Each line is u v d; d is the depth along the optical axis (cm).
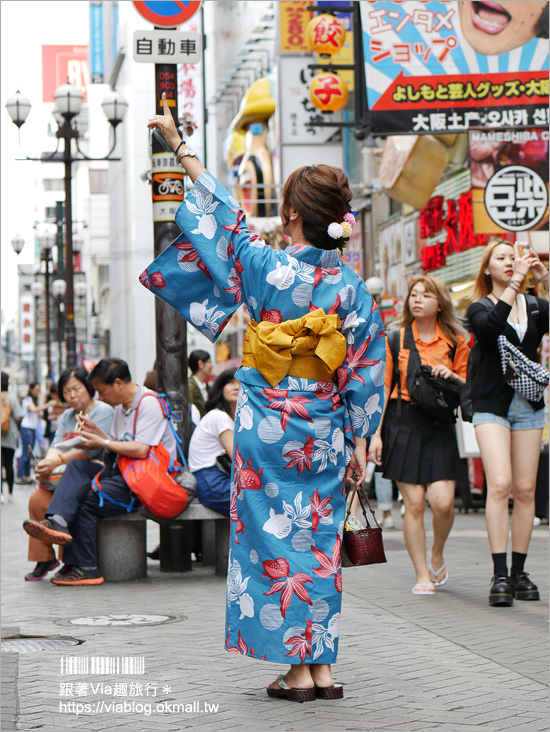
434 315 762
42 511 873
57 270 4216
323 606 440
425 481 751
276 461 441
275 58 3253
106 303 8031
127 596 767
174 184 913
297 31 2694
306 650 435
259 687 467
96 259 7838
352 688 465
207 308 463
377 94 1252
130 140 5644
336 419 452
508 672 495
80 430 833
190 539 912
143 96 5603
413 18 1248
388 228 2419
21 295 10231
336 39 1862
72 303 2398
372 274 2583
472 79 1254
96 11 6431
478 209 1249
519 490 716
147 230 5600
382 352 461
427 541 1051
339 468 454
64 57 6400
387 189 1855
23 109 1925
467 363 734
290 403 441
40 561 864
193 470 864
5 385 1927
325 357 440
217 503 855
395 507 1562
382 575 848
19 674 493
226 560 881
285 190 457
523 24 1248
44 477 873
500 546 699
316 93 1848
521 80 1253
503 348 694
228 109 4312
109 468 841
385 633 598
